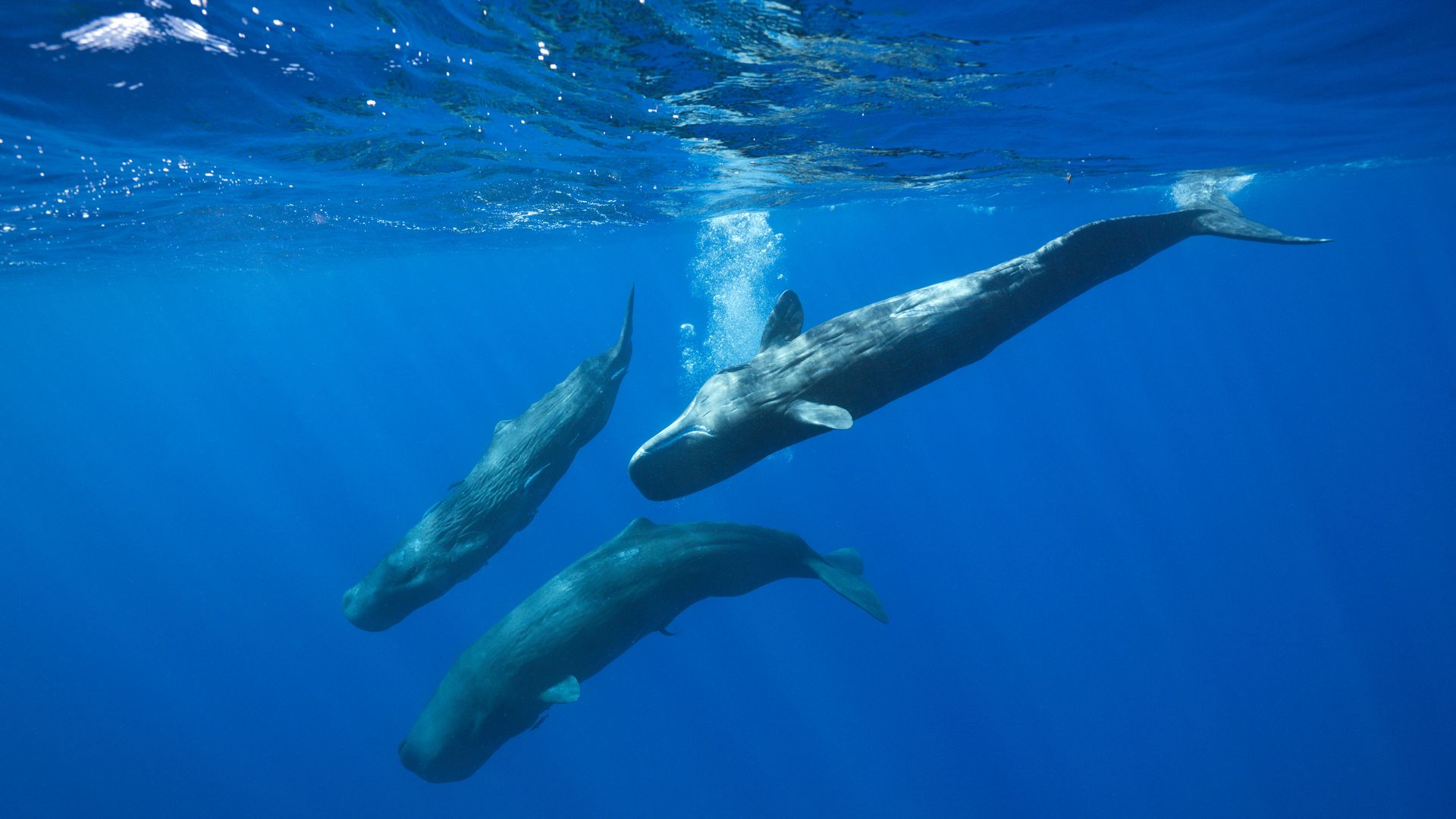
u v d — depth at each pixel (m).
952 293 6.36
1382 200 47.59
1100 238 6.47
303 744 30.17
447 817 28.33
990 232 52.72
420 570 9.78
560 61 8.74
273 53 8.09
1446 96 14.56
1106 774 30.14
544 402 10.52
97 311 50.53
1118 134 14.87
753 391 6.08
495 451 10.28
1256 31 8.73
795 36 8.05
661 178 17.98
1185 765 30.25
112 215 17.75
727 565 9.29
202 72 8.48
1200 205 7.29
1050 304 6.54
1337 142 19.73
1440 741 29.08
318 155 13.18
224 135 11.26
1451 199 51.66
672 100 10.68
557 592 8.95
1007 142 15.40
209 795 28.33
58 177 13.15
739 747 30.52
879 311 6.32
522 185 18.16
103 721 32.03
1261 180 27.03
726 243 40.38
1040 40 8.48
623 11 7.23
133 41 7.40
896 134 13.95
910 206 32.50
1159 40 8.74
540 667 8.66
